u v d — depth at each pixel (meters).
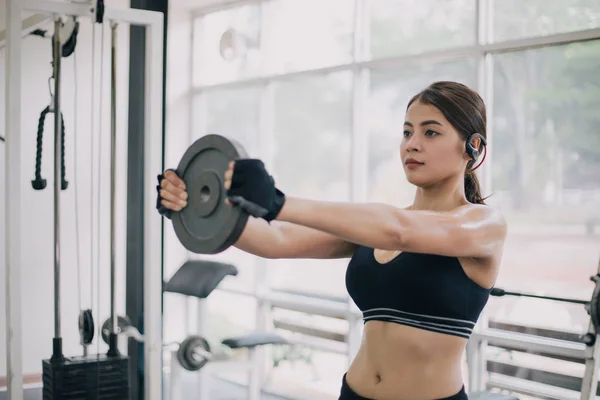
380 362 1.35
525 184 3.82
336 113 4.93
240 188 0.96
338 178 4.95
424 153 1.33
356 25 4.71
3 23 4.91
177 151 6.06
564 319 3.63
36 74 5.23
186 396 4.98
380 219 1.07
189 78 6.09
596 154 3.54
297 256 1.41
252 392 3.94
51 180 5.32
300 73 5.13
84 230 5.45
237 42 4.96
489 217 1.26
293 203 1.00
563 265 3.66
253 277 5.48
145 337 2.18
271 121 5.44
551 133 3.72
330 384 4.85
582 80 3.59
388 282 1.33
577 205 3.62
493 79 3.97
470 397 2.85
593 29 3.51
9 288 2.00
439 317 1.29
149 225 2.19
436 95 1.33
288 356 5.17
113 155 2.19
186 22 6.04
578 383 3.43
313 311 4.95
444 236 1.14
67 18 2.20
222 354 3.82
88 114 5.44
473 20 4.06
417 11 4.38
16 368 2.00
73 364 1.96
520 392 3.63
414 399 1.31
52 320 5.34
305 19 5.11
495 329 3.89
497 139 3.94
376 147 4.65
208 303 5.90
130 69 2.98
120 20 2.15
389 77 4.55
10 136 1.99
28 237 5.25
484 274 1.29
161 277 2.21
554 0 3.69
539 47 3.76
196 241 1.09
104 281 5.51
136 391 2.77
